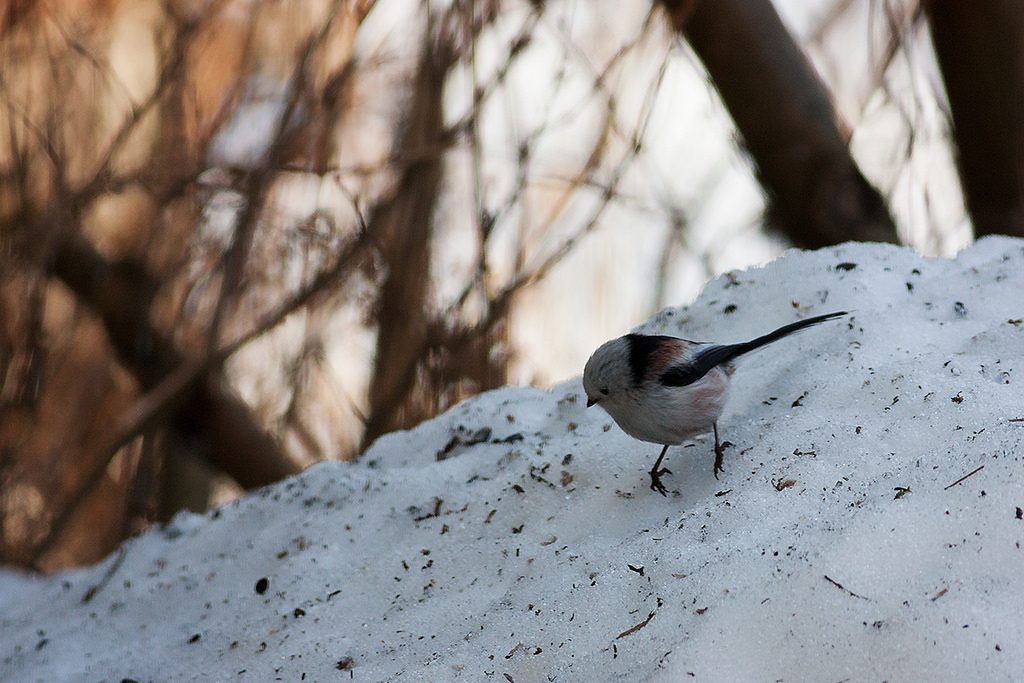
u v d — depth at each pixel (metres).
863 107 13.50
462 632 5.67
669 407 5.99
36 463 14.38
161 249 13.03
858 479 5.45
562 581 5.63
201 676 6.13
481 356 12.43
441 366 12.53
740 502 5.56
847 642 4.31
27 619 7.66
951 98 13.69
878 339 6.80
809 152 13.20
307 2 12.96
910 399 6.02
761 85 13.01
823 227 13.52
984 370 6.15
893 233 13.50
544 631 5.20
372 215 12.47
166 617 7.05
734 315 7.64
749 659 4.41
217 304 12.37
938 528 4.59
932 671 4.10
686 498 6.05
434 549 6.56
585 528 6.22
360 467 7.98
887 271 7.64
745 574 4.78
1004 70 13.07
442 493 7.08
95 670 6.55
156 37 12.85
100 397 14.82
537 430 7.67
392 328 12.67
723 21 12.65
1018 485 4.61
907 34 13.21
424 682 5.18
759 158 13.48
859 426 5.96
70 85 12.97
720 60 12.94
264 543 7.30
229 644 6.37
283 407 13.61
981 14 12.96
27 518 13.50
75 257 13.18
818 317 7.12
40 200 13.00
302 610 6.44
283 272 13.00
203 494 16.69
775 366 6.97
